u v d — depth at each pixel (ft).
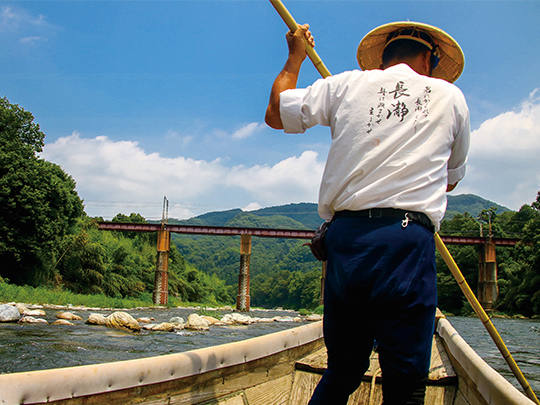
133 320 52.75
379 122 5.15
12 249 110.11
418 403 4.83
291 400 8.94
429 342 4.82
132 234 279.49
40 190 116.98
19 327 46.50
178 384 6.89
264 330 69.72
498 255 251.39
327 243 5.32
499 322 139.74
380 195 4.88
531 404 4.28
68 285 140.67
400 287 4.66
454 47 6.49
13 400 4.66
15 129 132.16
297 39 6.23
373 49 7.02
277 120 5.88
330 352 5.48
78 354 32.45
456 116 5.34
